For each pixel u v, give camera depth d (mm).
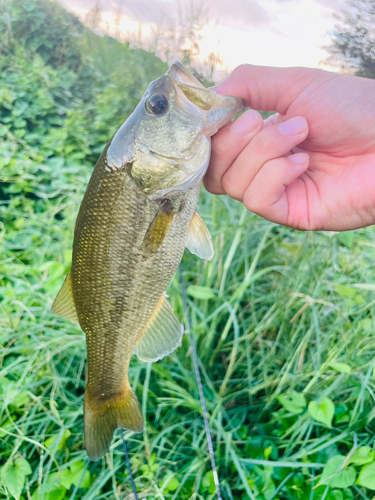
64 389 392
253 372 399
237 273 469
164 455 369
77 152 695
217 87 253
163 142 220
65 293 259
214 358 425
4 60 795
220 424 340
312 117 245
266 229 448
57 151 653
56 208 510
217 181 252
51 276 395
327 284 420
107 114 738
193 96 216
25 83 751
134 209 231
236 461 319
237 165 234
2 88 733
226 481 329
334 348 358
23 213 537
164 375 371
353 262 423
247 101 255
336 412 364
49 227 499
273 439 361
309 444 361
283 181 230
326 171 266
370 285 360
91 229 237
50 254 486
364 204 257
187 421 365
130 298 245
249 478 331
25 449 344
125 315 249
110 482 349
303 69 245
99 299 247
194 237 245
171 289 419
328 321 424
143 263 237
